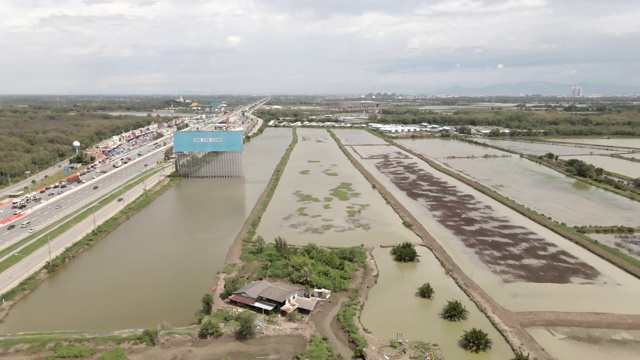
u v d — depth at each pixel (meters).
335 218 91.19
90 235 79.69
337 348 45.72
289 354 44.50
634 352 45.69
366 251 72.31
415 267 66.81
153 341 46.47
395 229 84.31
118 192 112.19
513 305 55.06
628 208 99.81
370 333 47.97
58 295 58.25
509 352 45.09
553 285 60.81
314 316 51.94
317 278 60.19
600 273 64.88
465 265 67.38
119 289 59.66
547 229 84.56
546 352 45.19
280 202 103.94
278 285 56.31
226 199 107.88
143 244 77.31
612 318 51.44
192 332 48.00
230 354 44.59
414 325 50.22
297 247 72.62
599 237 80.00
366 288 59.44
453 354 44.62
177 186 123.44
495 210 97.44
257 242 72.19
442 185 121.38
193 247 75.44
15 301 56.03
